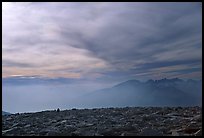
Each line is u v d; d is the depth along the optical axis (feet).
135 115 64.54
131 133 46.06
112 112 71.51
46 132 50.39
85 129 51.29
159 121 55.36
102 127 52.39
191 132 44.55
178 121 53.57
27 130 52.95
